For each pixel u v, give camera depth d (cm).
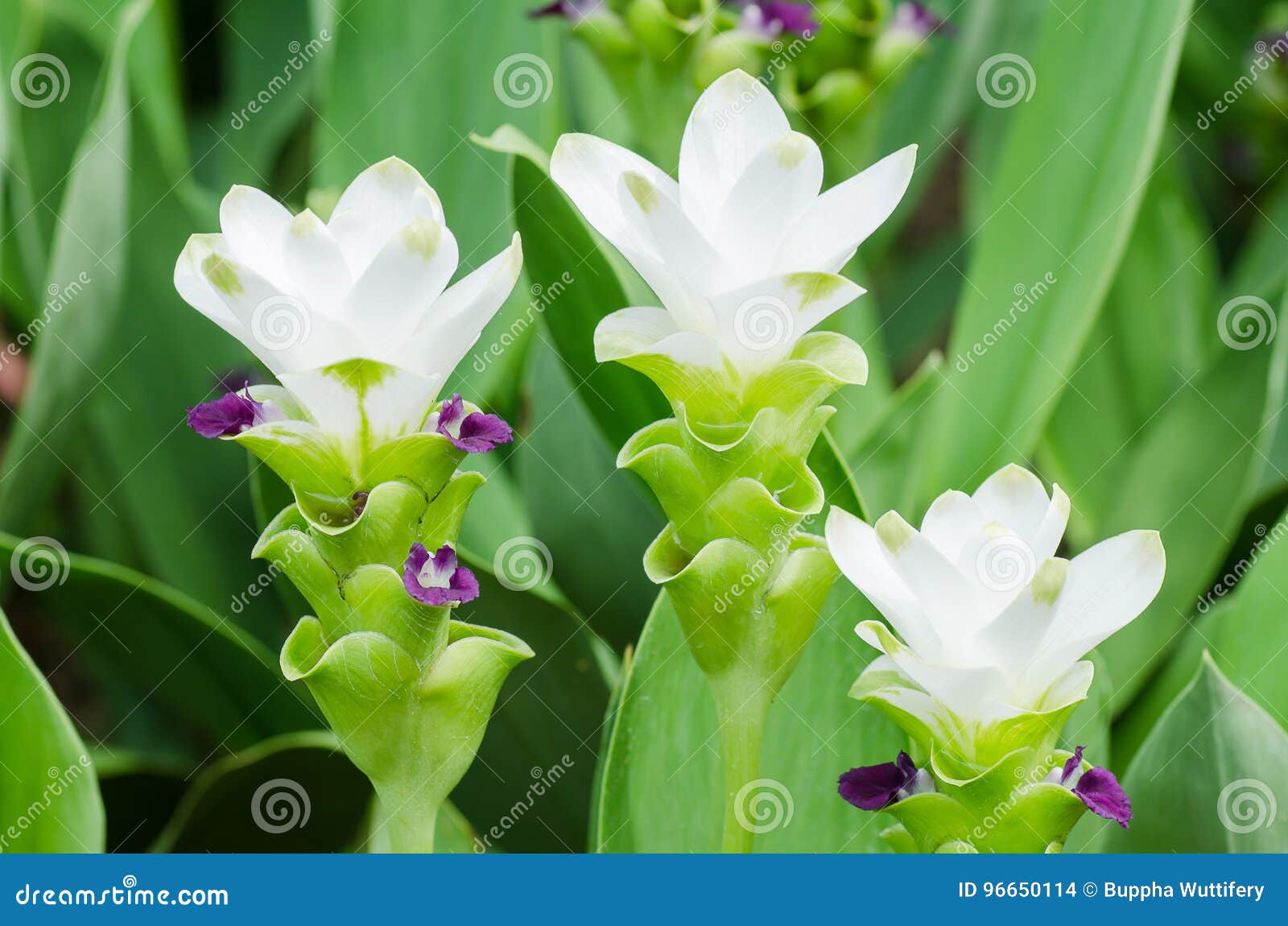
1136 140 116
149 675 116
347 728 95
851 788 96
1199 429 121
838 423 125
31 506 120
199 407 94
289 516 96
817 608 97
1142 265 136
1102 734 109
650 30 116
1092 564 95
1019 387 119
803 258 95
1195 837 104
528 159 104
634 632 116
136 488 121
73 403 119
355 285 93
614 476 117
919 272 168
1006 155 121
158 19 133
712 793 106
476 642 96
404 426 94
